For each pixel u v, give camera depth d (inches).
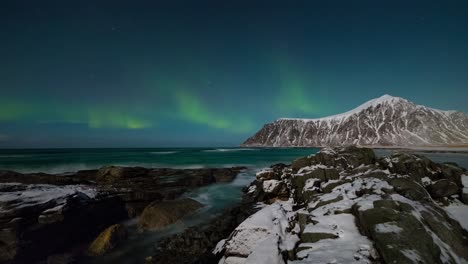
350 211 326.0
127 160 1817.2
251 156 2421.3
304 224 324.2
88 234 448.5
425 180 517.3
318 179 591.2
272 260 247.8
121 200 583.2
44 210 421.4
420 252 215.8
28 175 810.2
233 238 319.3
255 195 745.6
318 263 222.5
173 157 2154.3
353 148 884.6
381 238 234.8
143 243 422.9
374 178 468.8
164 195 703.1
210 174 1098.7
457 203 402.0
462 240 267.1
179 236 450.3
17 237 368.2
